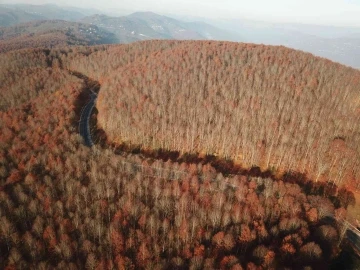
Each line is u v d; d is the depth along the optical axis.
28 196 94.38
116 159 118.25
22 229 85.25
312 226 91.19
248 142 136.88
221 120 146.00
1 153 115.12
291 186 106.94
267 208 90.75
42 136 133.00
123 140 152.38
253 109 152.38
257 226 84.75
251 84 173.50
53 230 80.62
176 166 121.06
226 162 139.38
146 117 151.75
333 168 123.75
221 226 85.25
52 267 71.94
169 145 148.12
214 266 72.12
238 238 81.69
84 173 108.81
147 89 174.38
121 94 173.38
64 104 175.75
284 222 86.06
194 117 151.38
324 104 156.00
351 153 119.50
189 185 102.00
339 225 95.94
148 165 121.69
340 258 86.62
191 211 90.38
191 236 82.06
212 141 143.38
